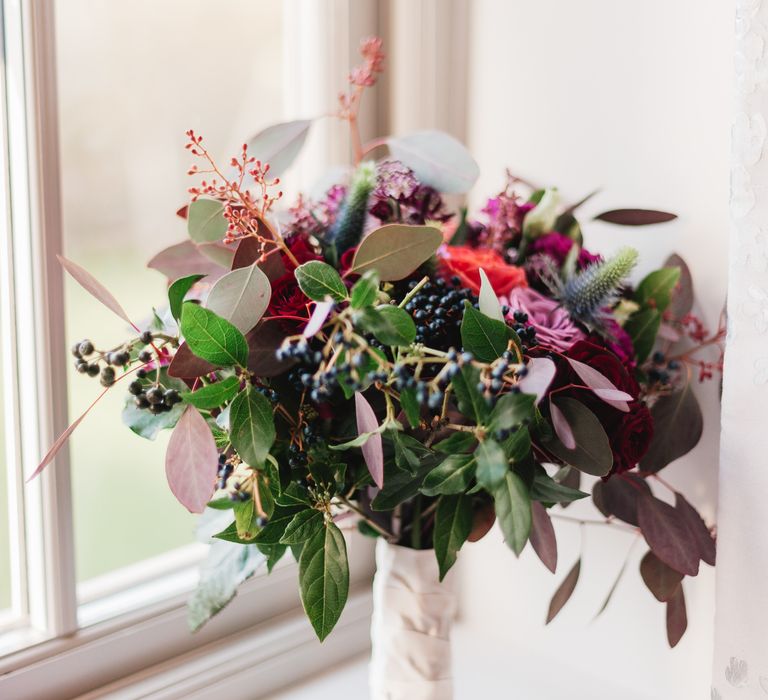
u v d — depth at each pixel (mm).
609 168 993
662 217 866
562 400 650
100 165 1082
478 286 757
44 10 810
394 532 858
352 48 1104
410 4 1089
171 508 1158
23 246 847
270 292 639
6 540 966
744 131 706
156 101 1116
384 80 1137
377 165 812
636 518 816
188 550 1118
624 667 1037
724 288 903
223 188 688
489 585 1171
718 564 753
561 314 769
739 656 741
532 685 1051
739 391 729
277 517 649
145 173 1118
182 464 610
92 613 950
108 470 1124
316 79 1086
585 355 683
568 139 1029
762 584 725
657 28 935
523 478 623
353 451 702
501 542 1148
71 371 1081
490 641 1161
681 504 824
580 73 1010
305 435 659
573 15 1008
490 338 614
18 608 929
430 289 709
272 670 1033
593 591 1061
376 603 862
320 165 1102
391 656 831
